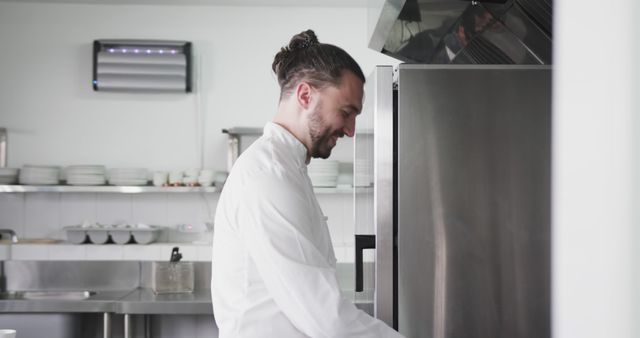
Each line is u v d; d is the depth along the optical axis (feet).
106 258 12.42
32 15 12.92
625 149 0.69
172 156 13.00
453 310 5.06
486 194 5.07
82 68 12.95
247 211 3.88
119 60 12.42
